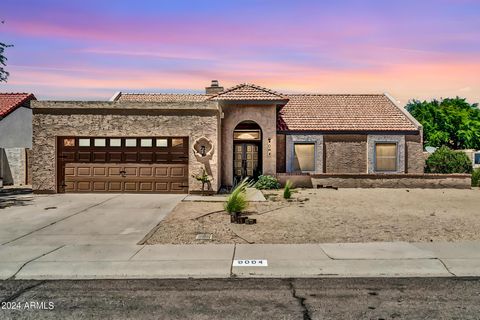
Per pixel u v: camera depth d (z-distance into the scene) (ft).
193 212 41.11
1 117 76.79
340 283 21.20
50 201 48.32
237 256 25.73
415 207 45.62
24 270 23.30
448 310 17.54
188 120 54.03
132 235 31.71
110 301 18.83
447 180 66.33
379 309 17.70
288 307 17.98
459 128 118.42
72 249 27.61
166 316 17.06
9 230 33.50
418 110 123.85
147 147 54.65
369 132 74.74
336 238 30.48
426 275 22.47
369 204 47.75
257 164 71.00
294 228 33.94
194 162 53.88
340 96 86.74
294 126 75.00
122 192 54.65
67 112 54.29
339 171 74.54
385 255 25.85
